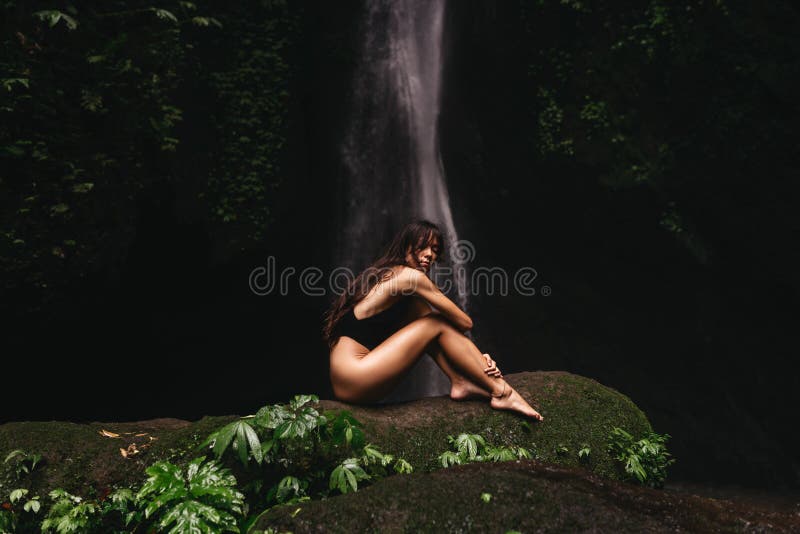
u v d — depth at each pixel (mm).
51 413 7961
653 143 9258
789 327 8859
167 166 7375
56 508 2820
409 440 3256
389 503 2439
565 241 11016
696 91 8852
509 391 3484
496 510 2361
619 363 10984
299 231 10680
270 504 2982
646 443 3492
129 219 6766
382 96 12422
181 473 2846
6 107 5332
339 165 11773
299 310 11414
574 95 9891
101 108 6160
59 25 5895
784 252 8523
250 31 9375
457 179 12742
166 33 6973
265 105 9242
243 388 11508
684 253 9383
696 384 10078
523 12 10344
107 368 8555
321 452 3082
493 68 11062
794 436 8984
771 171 8359
